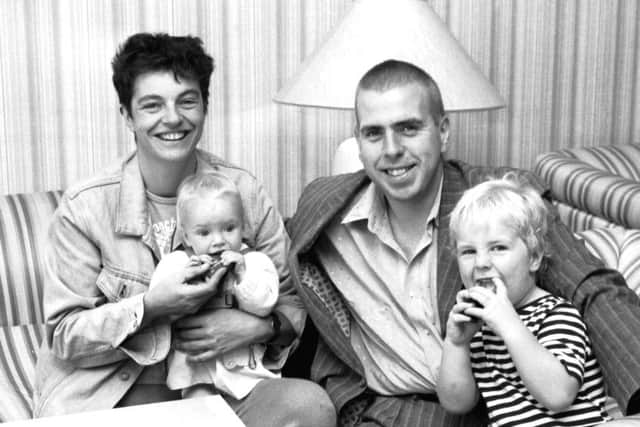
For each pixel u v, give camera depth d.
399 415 1.63
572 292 1.51
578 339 1.43
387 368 1.68
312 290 1.72
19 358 1.90
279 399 1.59
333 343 1.68
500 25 2.60
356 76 2.01
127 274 1.69
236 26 2.36
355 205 1.73
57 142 2.28
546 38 2.65
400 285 1.69
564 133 2.74
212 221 1.64
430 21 2.08
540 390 1.36
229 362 1.67
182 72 1.66
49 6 2.21
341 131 2.49
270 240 1.83
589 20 2.69
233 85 2.39
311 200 1.79
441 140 1.69
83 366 1.66
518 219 1.46
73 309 1.67
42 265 2.01
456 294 1.61
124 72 1.68
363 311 1.71
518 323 1.38
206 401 1.49
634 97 2.80
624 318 1.43
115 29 2.27
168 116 1.65
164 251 1.72
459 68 2.05
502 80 2.63
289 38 2.41
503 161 2.69
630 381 1.37
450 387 1.47
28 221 2.04
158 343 1.64
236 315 1.66
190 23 2.32
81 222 1.68
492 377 1.49
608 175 2.36
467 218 1.48
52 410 1.63
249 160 2.44
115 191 1.71
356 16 2.08
